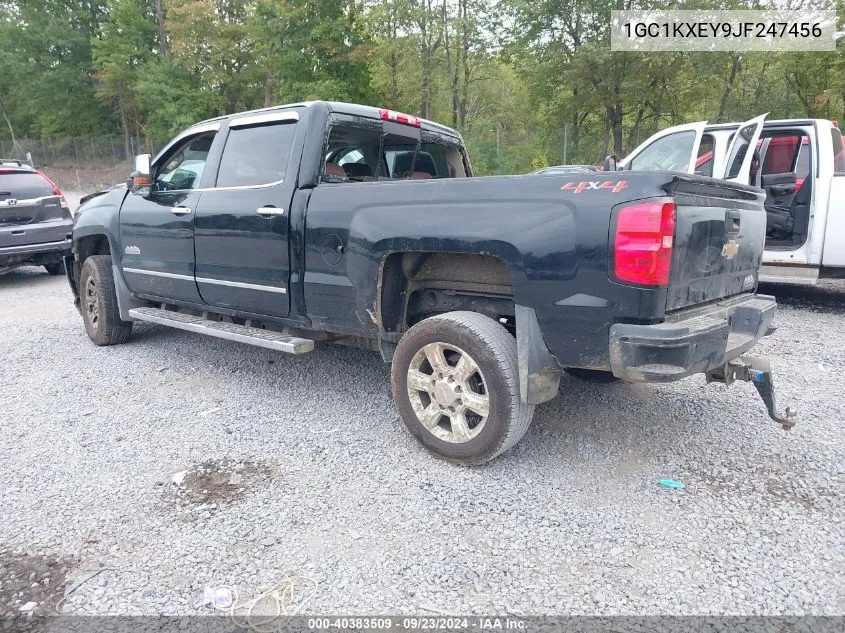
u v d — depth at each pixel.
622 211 2.65
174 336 6.29
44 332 6.57
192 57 35.69
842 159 6.73
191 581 2.41
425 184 3.31
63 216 9.66
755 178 7.15
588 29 22.52
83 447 3.65
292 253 3.90
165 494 3.08
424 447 3.44
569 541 2.64
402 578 2.41
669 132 6.51
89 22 45.72
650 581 2.38
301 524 2.79
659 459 3.40
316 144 3.93
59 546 2.66
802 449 3.50
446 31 23.55
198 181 4.70
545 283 2.86
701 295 3.10
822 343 5.66
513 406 3.02
